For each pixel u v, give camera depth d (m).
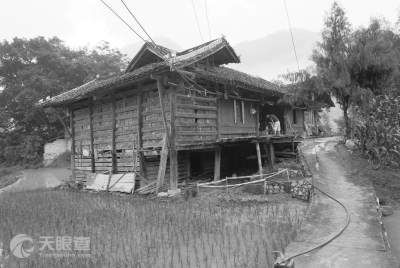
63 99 16.48
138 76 12.08
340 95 16.45
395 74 15.62
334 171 13.03
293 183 11.71
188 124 13.49
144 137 14.06
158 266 6.11
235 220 8.95
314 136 23.92
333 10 16.25
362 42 15.48
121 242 7.45
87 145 17.41
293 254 6.50
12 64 34.94
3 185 25.31
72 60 36.31
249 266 5.96
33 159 34.78
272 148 15.30
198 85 13.66
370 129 14.20
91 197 13.35
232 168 17.95
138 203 11.49
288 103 19.30
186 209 10.34
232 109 16.38
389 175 12.42
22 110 34.28
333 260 6.32
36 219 9.59
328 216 8.85
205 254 6.58
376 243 7.11
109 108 15.88
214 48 14.12
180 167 14.68
